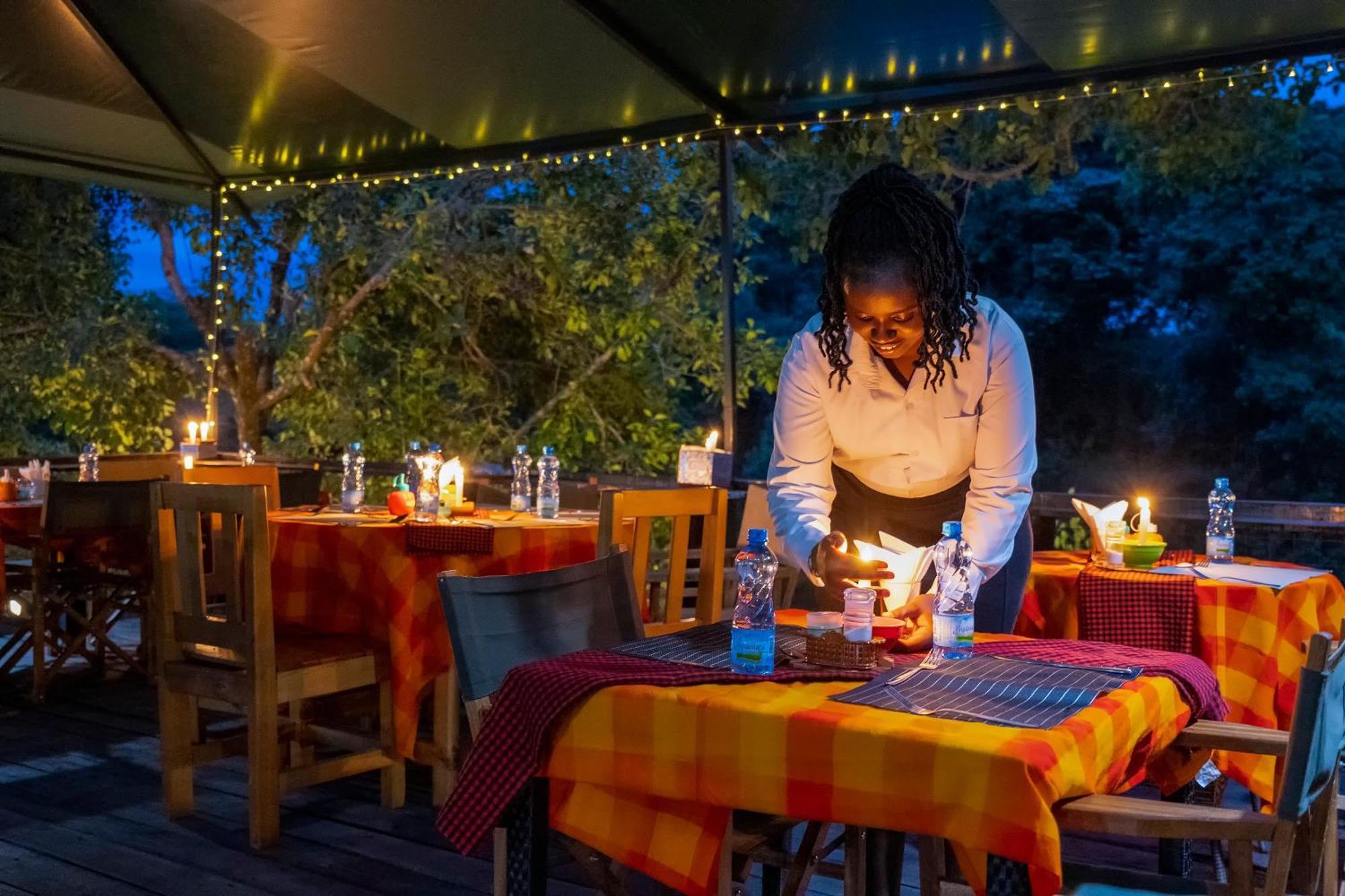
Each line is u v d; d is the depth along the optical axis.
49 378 9.48
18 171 6.44
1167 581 3.17
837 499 2.60
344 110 5.70
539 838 1.72
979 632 2.56
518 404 10.08
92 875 2.96
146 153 6.55
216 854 3.12
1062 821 1.51
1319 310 11.36
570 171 8.71
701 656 1.89
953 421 2.37
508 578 2.10
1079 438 12.24
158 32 5.18
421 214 9.06
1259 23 3.96
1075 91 4.52
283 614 3.71
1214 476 11.73
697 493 3.35
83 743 4.18
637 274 8.73
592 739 1.65
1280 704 3.08
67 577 4.88
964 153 8.92
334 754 4.08
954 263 2.12
